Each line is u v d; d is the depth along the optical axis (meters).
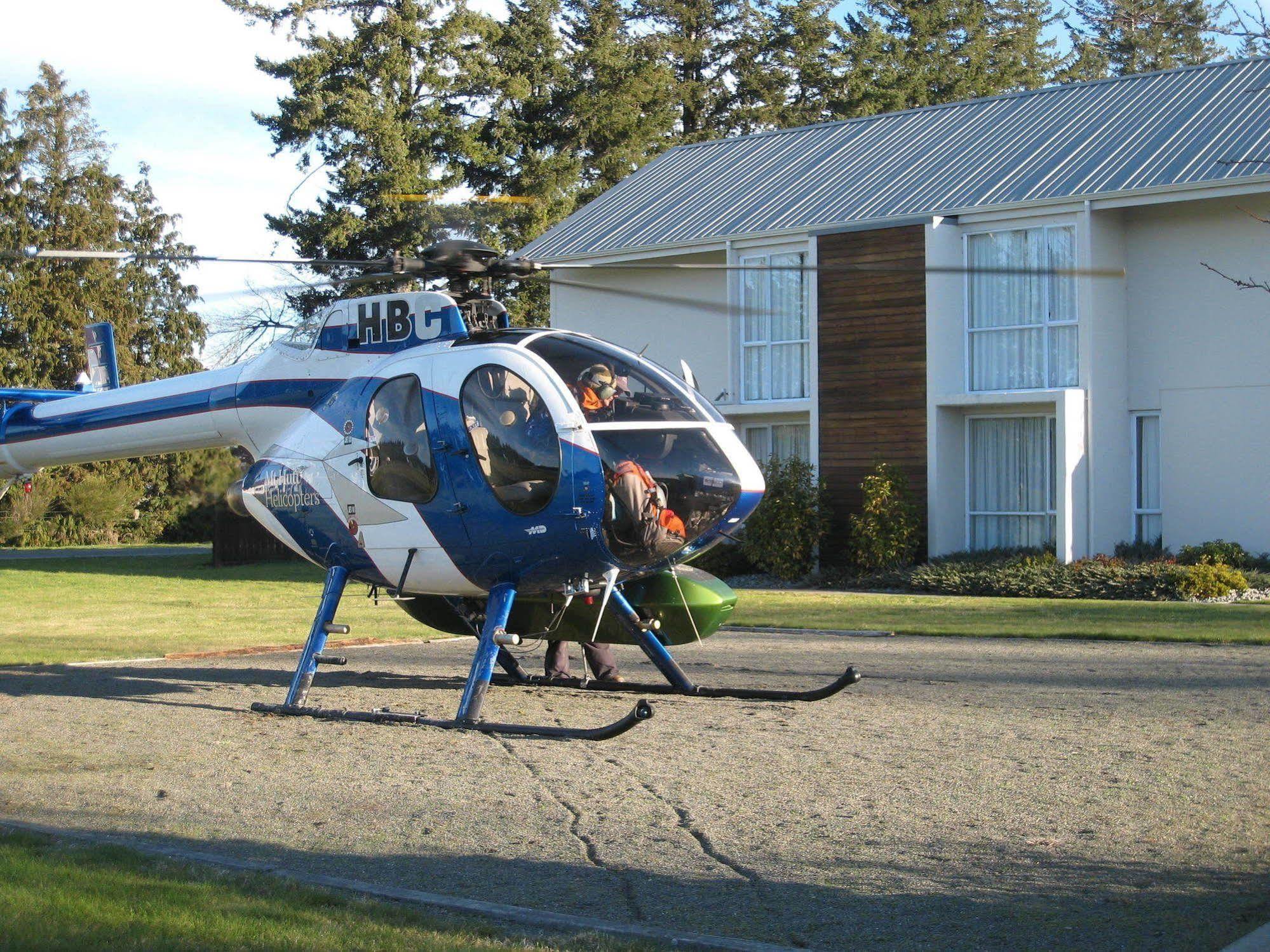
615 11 45.16
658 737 8.76
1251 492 20.23
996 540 22.11
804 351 23.59
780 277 23.72
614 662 11.91
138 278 49.72
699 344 25.03
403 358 9.76
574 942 4.72
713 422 9.27
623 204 27.72
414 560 9.66
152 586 24.27
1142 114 23.22
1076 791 6.95
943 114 27.09
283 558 31.61
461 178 38.69
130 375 47.47
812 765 7.73
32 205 48.97
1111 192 20.05
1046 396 20.39
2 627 17.14
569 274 25.98
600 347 9.33
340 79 37.22
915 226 21.61
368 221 37.44
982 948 4.70
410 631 16.14
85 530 41.81
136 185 50.91
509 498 8.95
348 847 6.15
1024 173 22.06
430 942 4.62
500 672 11.75
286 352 10.89
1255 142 20.28
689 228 24.62
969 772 7.48
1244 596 18.17
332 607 10.27
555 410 8.72
